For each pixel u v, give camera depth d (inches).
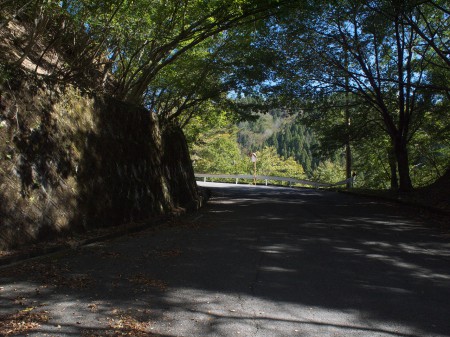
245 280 237.0
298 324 174.6
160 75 686.5
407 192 795.4
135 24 416.8
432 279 243.3
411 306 197.2
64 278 229.3
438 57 775.7
